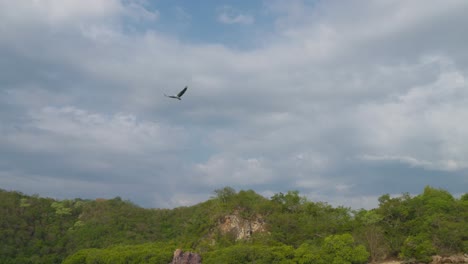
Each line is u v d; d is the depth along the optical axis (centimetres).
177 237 15288
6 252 14075
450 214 12725
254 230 13838
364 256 10269
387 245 11906
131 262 10731
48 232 16025
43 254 14538
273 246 11244
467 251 11062
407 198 13988
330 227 12888
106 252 11625
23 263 13788
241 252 10188
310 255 10025
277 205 14688
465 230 11488
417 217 12838
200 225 14812
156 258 10531
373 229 12181
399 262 11356
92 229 16188
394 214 13512
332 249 10475
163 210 18575
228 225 14100
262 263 9812
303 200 15175
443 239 11294
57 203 18488
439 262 10888
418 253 10962
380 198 14162
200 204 18088
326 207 14962
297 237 12544
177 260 10338
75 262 11575
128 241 15175
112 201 19050
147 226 16812
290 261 9894
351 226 12938
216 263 10012
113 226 16500
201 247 13000
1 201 17212
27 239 15238
